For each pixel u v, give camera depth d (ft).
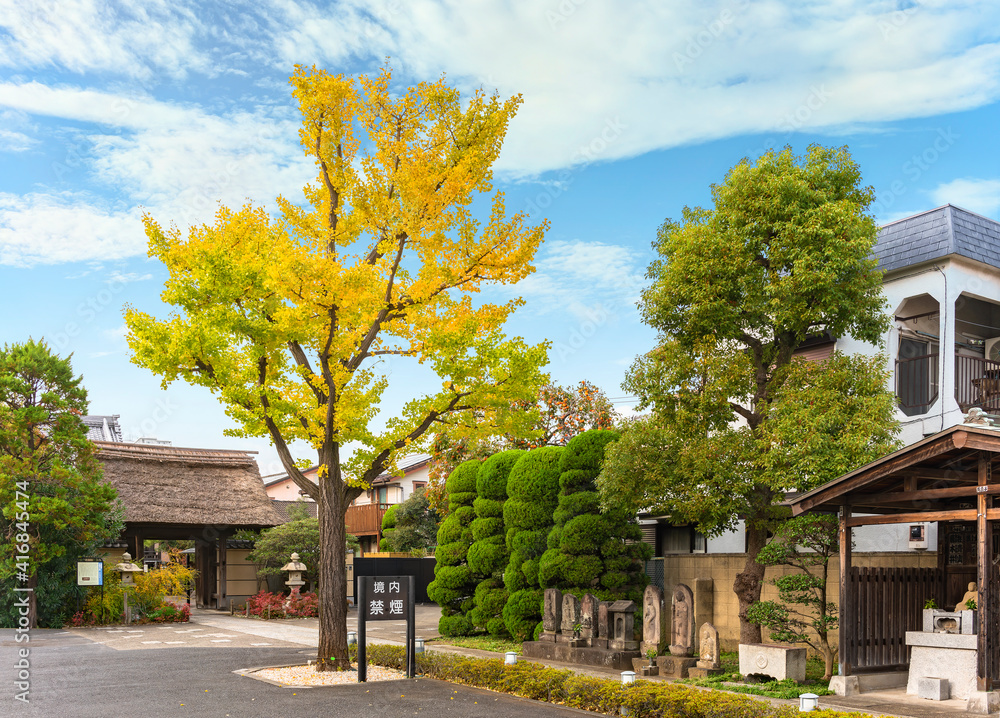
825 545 37.91
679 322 42.80
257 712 30.68
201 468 95.40
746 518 41.32
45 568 74.74
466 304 41.55
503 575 58.54
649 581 51.52
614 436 51.78
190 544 134.00
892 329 52.75
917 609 36.91
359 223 42.45
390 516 106.32
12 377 72.69
